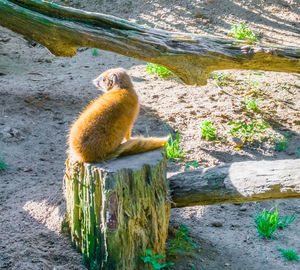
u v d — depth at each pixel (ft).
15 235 14.76
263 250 16.62
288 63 18.78
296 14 40.57
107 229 12.94
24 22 18.22
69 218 14.70
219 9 41.39
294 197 13.33
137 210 13.12
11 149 22.20
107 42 18.22
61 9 18.16
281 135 25.21
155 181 13.37
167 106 27.78
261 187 13.38
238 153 23.63
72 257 14.40
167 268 14.49
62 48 18.76
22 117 25.35
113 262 13.28
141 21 40.22
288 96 29.55
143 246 13.52
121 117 13.48
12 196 17.83
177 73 18.76
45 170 20.76
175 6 42.06
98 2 42.91
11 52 35.60
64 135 24.32
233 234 17.72
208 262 15.34
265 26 39.11
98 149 13.14
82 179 13.42
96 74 32.55
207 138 24.47
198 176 14.46
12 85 29.07
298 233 17.97
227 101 28.66
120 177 12.65
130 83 14.47
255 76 32.42
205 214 18.89
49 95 28.09
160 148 14.34
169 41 18.24
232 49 18.58
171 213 18.42
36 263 13.66
